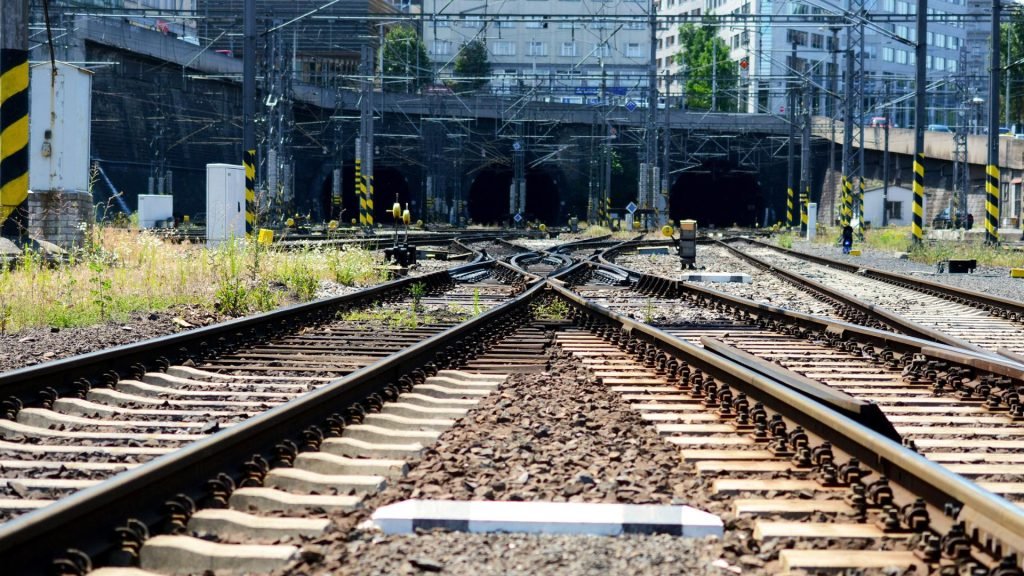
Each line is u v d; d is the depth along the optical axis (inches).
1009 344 478.3
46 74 774.5
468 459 222.7
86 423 264.7
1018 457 237.0
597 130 3513.8
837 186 3474.4
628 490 196.2
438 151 3218.5
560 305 604.1
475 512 178.7
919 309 638.5
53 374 294.0
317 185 3238.2
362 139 2037.4
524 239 2102.6
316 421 243.4
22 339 430.3
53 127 773.9
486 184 4062.5
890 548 162.9
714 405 291.1
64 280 579.2
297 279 703.1
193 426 263.9
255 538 169.8
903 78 2226.9
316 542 167.0
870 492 184.7
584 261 1037.8
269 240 941.2
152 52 2426.2
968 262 1021.8
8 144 739.4
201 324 509.0
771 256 1386.6
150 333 464.4
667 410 287.6
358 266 847.7
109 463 223.6
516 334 482.0
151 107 2479.1
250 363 381.1
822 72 4247.0
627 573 153.3
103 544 155.6
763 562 159.5
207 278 688.4
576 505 182.5
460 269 914.1
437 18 1540.4
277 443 220.7
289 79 1985.7
